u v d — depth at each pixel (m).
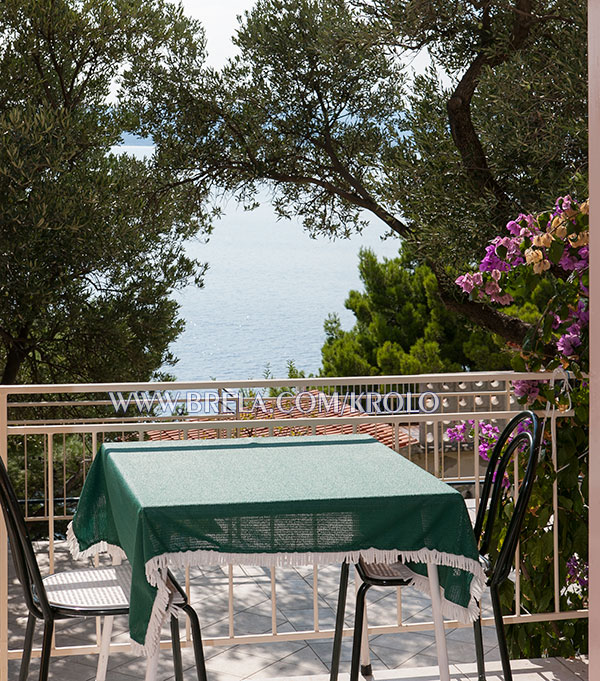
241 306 63.03
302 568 5.16
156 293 8.20
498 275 3.47
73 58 7.86
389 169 7.44
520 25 6.57
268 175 8.70
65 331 7.68
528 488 2.40
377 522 2.09
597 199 1.32
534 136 6.17
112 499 2.51
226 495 2.09
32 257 7.02
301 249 109.19
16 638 4.13
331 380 2.94
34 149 6.94
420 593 4.64
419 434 8.20
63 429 2.81
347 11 7.92
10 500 2.15
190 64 8.77
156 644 1.96
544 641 3.31
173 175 8.74
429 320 12.80
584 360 3.08
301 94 8.71
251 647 3.84
